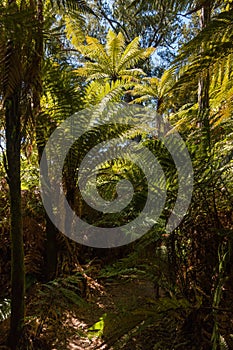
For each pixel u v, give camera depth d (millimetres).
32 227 1985
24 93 1105
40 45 1088
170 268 1262
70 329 1372
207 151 1318
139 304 1306
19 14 946
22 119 1166
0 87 1036
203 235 1221
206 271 1191
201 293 1177
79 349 1256
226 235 1060
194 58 1088
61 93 1978
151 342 1117
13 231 1131
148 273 1249
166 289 1264
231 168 1332
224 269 1043
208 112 1388
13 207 1127
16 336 1137
